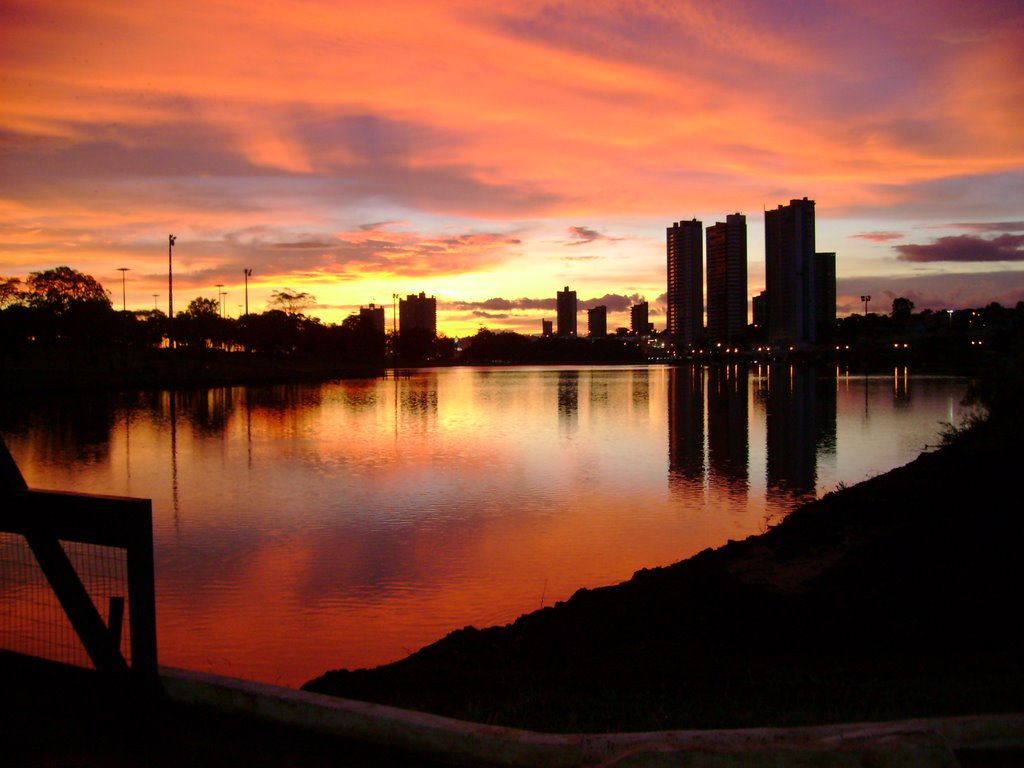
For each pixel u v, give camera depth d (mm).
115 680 4793
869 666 6648
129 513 4691
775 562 10797
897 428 34594
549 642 8250
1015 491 10953
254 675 8273
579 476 22188
